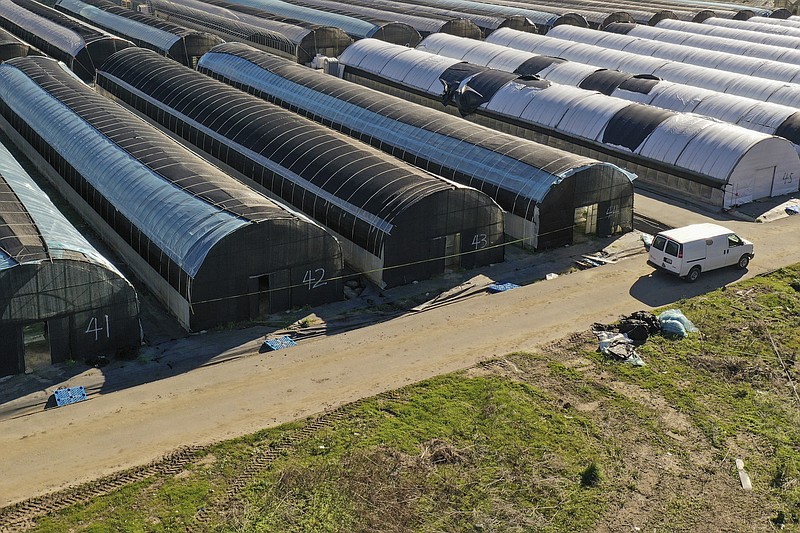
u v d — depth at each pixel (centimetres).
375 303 3189
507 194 3803
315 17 8838
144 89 5400
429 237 3359
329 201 3597
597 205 3853
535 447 2233
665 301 3164
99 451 2188
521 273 3494
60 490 2028
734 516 1997
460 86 5747
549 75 6019
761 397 2506
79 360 2692
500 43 7469
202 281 2858
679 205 4378
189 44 7181
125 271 3416
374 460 2150
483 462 2169
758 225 4069
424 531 1923
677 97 5294
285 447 2212
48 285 2561
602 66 6544
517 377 2581
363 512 1970
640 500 2045
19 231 2741
